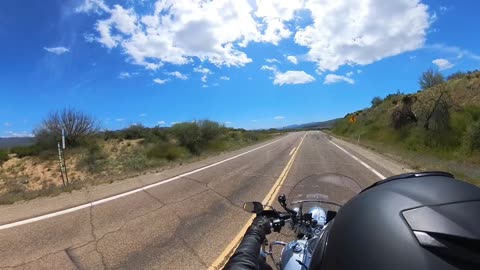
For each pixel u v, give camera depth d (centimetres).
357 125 6762
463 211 139
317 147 3478
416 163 1839
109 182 1376
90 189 1224
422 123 3331
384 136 4178
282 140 5628
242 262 198
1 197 1098
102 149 3319
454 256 127
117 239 697
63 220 827
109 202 1012
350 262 146
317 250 182
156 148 3020
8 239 699
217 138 3741
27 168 2816
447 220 135
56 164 2845
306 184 434
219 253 617
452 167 1614
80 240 691
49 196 1114
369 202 160
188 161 2286
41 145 3216
